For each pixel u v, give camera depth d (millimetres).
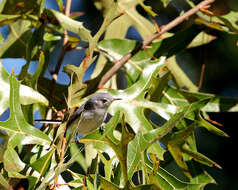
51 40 6805
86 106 6902
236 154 8688
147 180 4695
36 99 5852
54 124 5879
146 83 6387
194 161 5992
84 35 6156
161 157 5555
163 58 6562
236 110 6707
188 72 9055
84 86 6309
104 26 6086
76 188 4918
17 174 4758
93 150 6242
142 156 4969
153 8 8328
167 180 5316
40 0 6777
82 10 9852
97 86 6629
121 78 7633
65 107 6430
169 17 8953
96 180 4590
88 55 5832
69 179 6234
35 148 5594
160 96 6312
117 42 7277
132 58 7199
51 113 6445
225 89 8961
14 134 4938
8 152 4781
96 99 6602
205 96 6832
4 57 6984
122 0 7715
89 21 9781
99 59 7582
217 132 5469
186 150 5277
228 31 7387
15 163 4801
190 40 7383
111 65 7105
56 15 6496
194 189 5262
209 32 7582
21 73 6215
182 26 7844
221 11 7184
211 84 9016
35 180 4812
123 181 4965
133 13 8203
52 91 6559
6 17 6699
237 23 7133
